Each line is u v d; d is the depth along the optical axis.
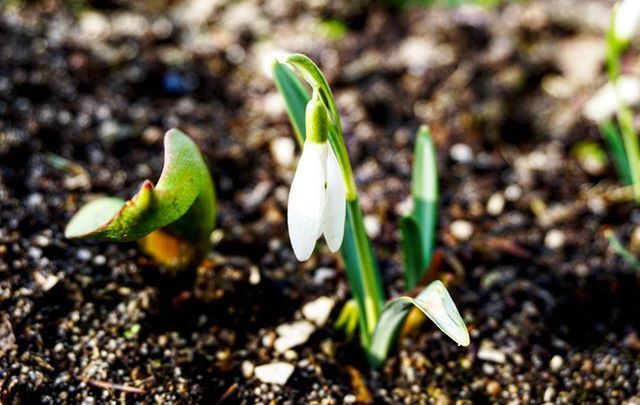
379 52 0.39
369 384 0.26
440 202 0.33
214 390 0.26
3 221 0.27
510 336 0.28
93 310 0.26
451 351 0.27
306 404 0.26
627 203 0.33
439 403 0.26
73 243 0.27
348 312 0.27
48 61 0.34
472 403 0.26
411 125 0.35
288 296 0.28
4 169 0.30
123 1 0.41
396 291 0.29
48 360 0.25
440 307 0.22
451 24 0.40
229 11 0.40
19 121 0.31
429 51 0.38
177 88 0.35
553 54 0.40
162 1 0.41
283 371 0.26
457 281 0.29
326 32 0.40
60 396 0.24
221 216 0.31
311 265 0.29
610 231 0.32
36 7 0.38
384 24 0.40
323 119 0.21
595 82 0.38
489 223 0.32
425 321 0.27
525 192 0.33
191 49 0.38
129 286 0.27
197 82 0.36
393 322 0.25
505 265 0.30
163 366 0.25
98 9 0.40
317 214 0.21
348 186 0.23
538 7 0.42
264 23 0.40
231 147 0.33
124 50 0.36
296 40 0.39
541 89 0.38
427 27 0.40
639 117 0.36
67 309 0.26
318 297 0.28
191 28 0.39
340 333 0.27
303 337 0.27
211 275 0.28
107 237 0.22
